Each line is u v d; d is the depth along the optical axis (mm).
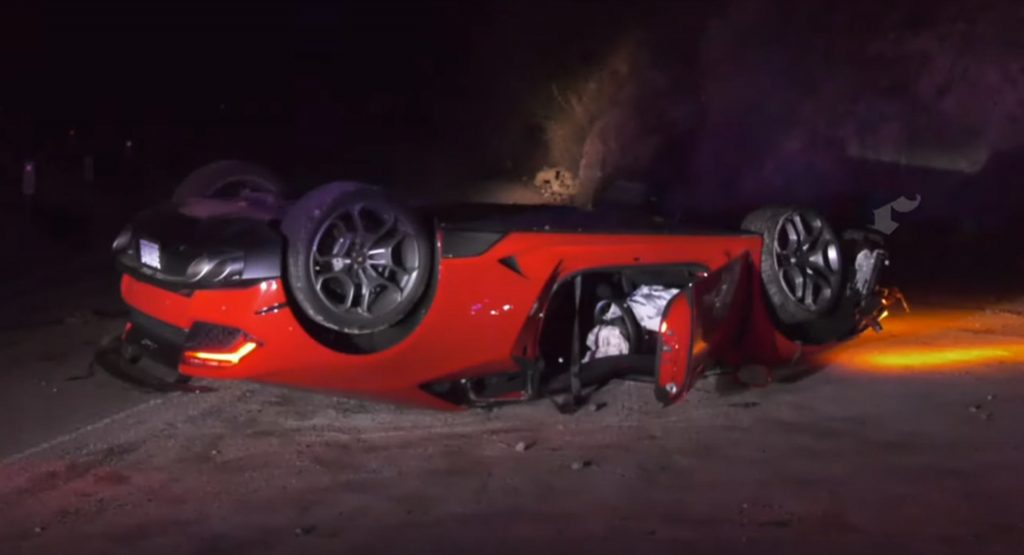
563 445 6172
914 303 10992
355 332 5902
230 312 5820
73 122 26516
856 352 8602
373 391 6180
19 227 14336
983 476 5660
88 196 17609
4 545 4719
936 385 7551
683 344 6293
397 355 6094
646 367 6926
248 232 5887
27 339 8555
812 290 7551
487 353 6312
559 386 6797
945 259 14312
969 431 6469
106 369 6375
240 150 26562
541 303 6359
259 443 6129
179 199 7109
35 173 18344
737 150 21953
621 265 6578
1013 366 8133
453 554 4645
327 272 5832
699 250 6859
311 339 5879
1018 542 4773
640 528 4957
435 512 5141
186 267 5934
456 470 5730
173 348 6258
